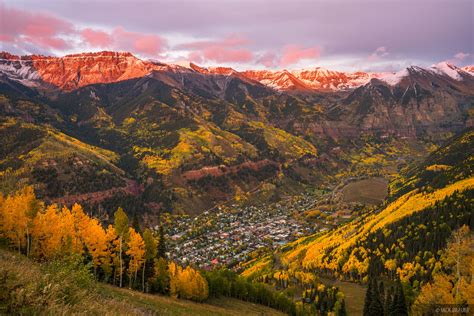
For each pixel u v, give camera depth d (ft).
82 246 229.66
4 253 169.07
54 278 47.62
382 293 296.10
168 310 184.24
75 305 43.21
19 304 37.14
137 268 247.50
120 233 242.78
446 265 284.61
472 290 169.89
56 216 230.07
